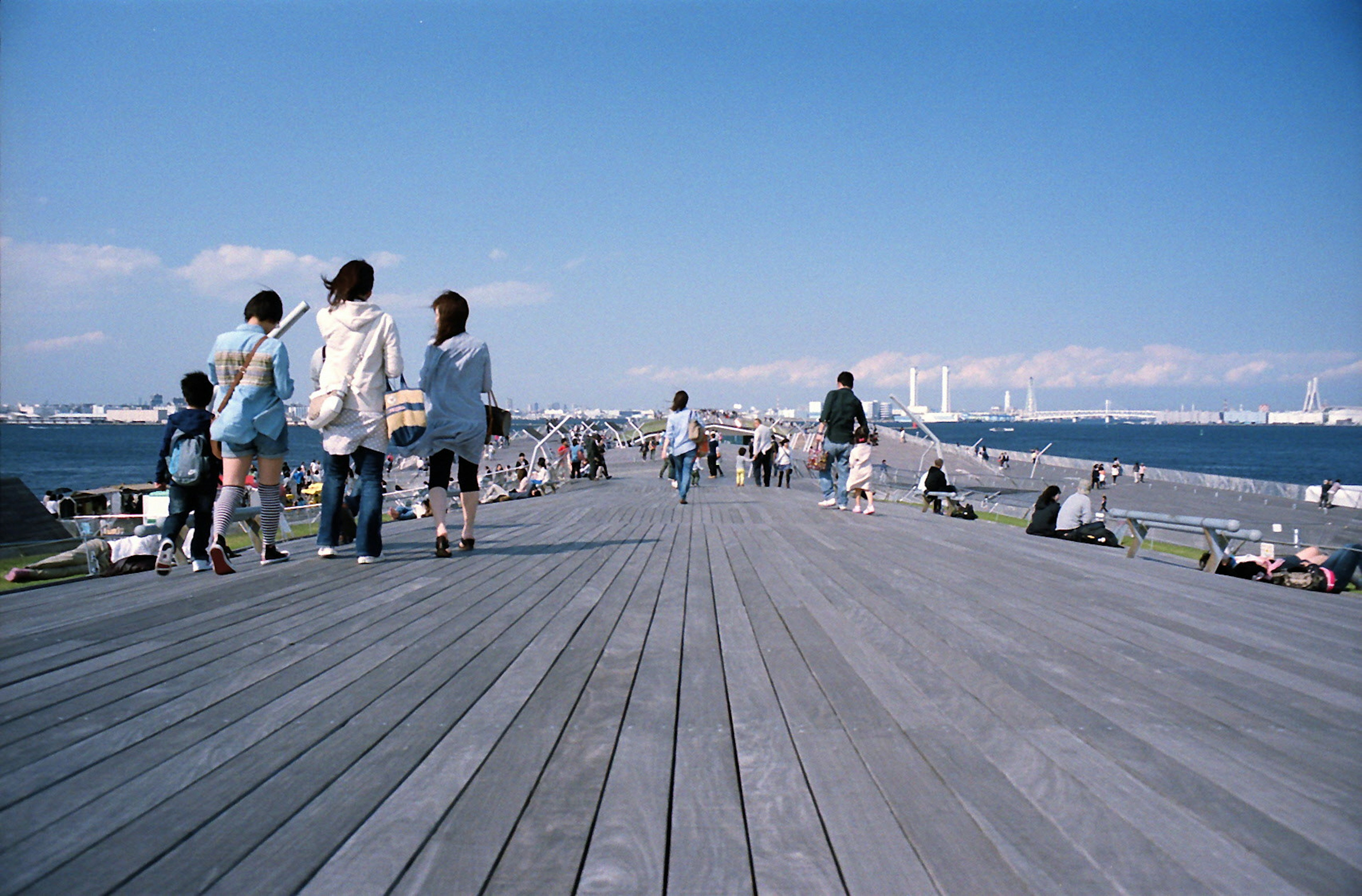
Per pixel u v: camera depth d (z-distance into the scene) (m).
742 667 3.80
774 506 14.85
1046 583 6.37
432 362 7.34
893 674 3.69
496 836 2.13
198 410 6.92
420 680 3.58
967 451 53.47
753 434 24.52
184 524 6.95
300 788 2.44
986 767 2.60
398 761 2.65
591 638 4.37
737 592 5.79
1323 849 2.07
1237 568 7.67
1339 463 139.88
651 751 2.75
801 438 56.94
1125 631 4.64
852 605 5.32
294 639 4.34
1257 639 4.56
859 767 2.60
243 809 2.30
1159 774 2.54
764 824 2.21
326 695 3.36
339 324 6.80
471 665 3.83
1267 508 31.84
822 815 2.25
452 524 11.18
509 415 7.88
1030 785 2.46
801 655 4.02
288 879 1.92
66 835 2.15
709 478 30.81
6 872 1.96
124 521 12.91
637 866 1.99
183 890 1.88
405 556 7.68
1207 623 4.96
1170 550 12.98
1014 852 2.05
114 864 1.99
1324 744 2.82
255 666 3.82
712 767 2.60
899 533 10.20
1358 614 5.57
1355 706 3.28
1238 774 2.55
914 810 2.29
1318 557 7.59
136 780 2.50
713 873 1.95
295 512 12.29
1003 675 3.68
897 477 29.23
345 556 7.57
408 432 6.66
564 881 1.91
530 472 21.78
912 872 1.95
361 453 7.07
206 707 3.21
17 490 14.71
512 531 10.21
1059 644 4.28
